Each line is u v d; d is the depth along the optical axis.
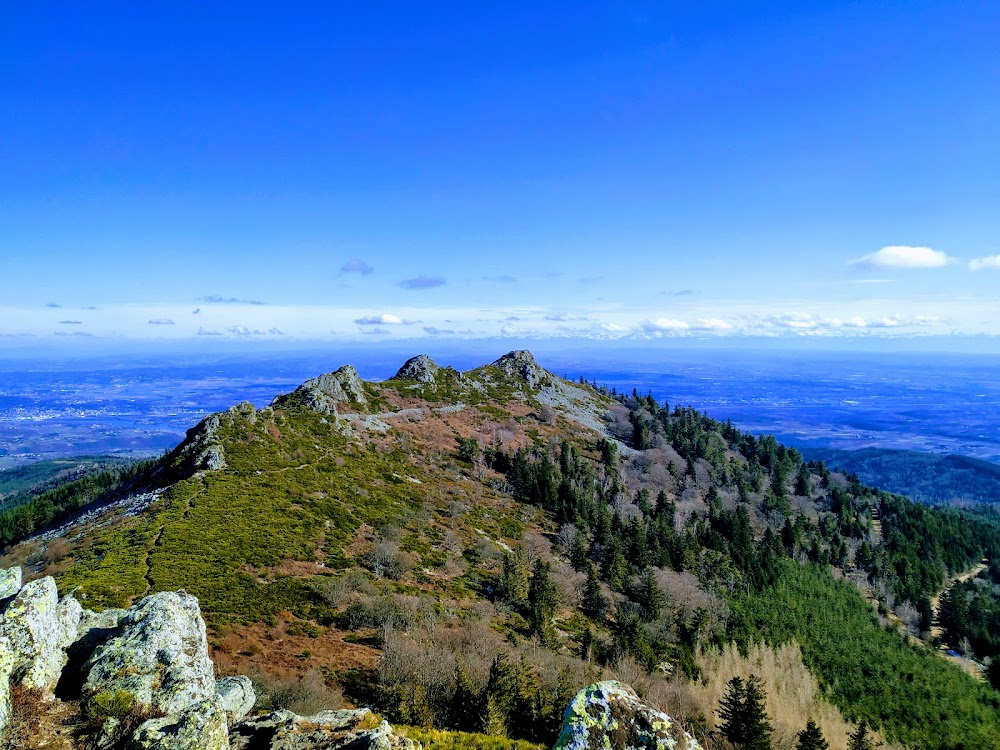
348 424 127.12
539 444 168.50
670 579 105.94
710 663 82.50
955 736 84.94
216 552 58.03
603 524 115.06
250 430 100.62
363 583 59.06
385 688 37.84
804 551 145.88
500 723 37.66
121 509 77.25
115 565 51.66
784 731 72.81
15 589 21.77
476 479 129.50
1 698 16.80
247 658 40.22
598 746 16.88
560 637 70.62
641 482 165.88
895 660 104.50
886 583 142.62
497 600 71.88
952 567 163.62
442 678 42.62
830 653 100.44
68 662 20.72
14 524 101.69
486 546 88.75
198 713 16.92
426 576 71.62
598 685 18.72
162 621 22.39
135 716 17.67
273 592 52.50
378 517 85.75
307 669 40.44
